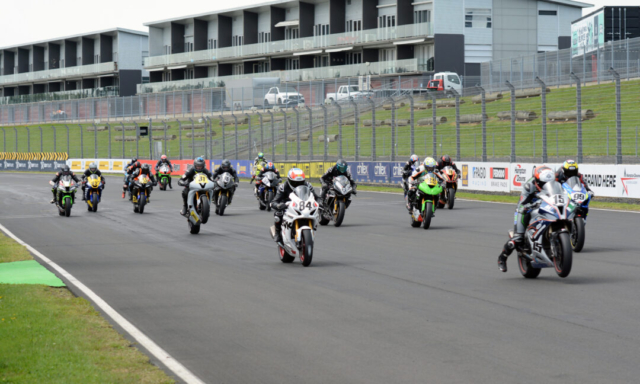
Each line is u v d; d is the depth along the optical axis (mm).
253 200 113188
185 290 39344
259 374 23828
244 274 44625
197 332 29688
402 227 71562
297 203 48062
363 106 191375
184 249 57531
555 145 132500
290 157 170125
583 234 51094
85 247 59625
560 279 41094
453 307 33844
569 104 151000
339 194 71938
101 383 22703
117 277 44094
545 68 175750
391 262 48875
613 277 41344
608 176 89500
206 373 24031
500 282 40594
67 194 89812
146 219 84750
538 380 22578
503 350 26125
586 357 25031
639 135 125812
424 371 23766
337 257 51625
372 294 37438
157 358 25875
